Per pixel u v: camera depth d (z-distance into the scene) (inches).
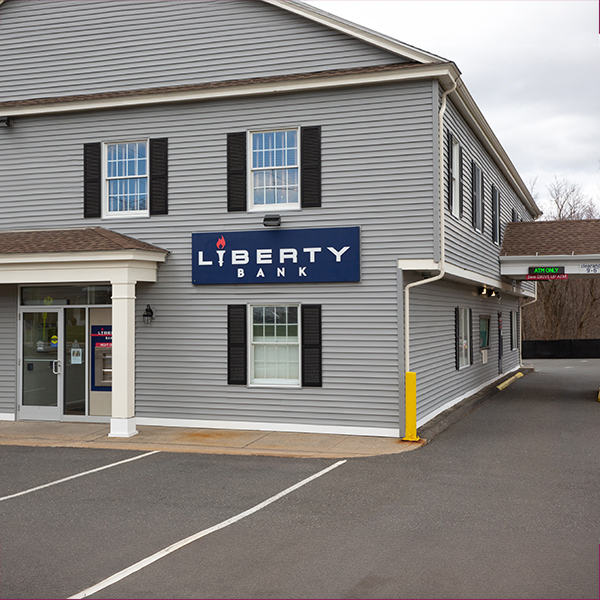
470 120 589.3
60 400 548.7
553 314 1833.2
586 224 781.9
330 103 495.8
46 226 562.6
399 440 462.3
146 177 542.3
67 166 559.5
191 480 359.6
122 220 543.2
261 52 526.3
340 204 491.2
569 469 380.2
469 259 593.0
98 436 487.8
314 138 498.0
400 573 226.1
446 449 437.7
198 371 522.0
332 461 404.2
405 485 345.1
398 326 474.9
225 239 513.7
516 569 228.8
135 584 218.4
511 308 1062.4
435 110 471.5
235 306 512.4
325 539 261.9
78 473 378.9
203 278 517.3
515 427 525.0
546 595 207.0
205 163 525.3
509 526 277.0
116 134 547.2
